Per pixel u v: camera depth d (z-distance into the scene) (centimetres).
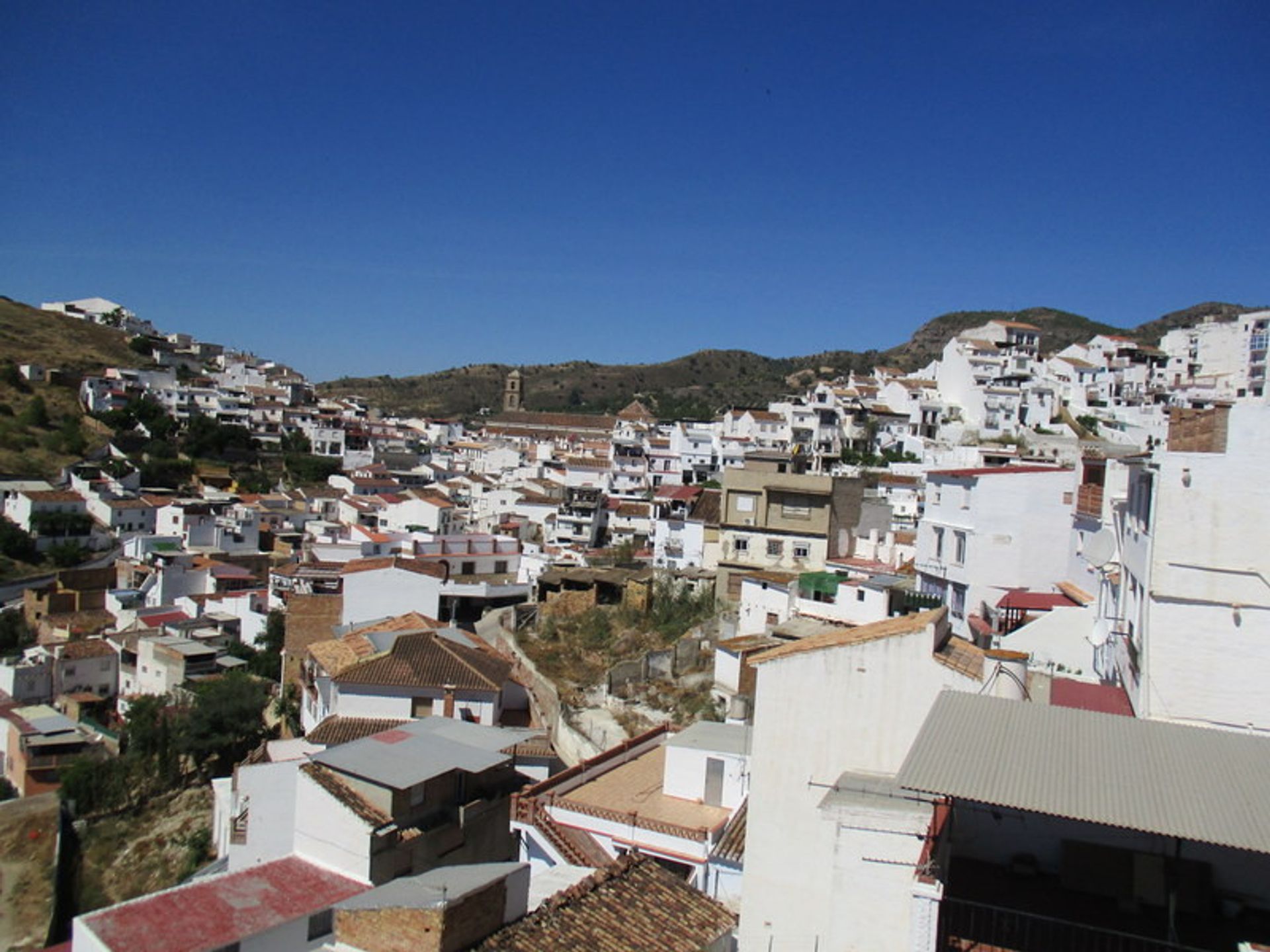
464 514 11969
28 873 4856
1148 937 1491
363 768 3102
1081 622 3078
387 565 6675
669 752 3153
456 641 4903
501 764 3253
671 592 6694
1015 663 1942
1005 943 1518
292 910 2766
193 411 16450
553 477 13850
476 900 1978
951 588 4406
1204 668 2112
